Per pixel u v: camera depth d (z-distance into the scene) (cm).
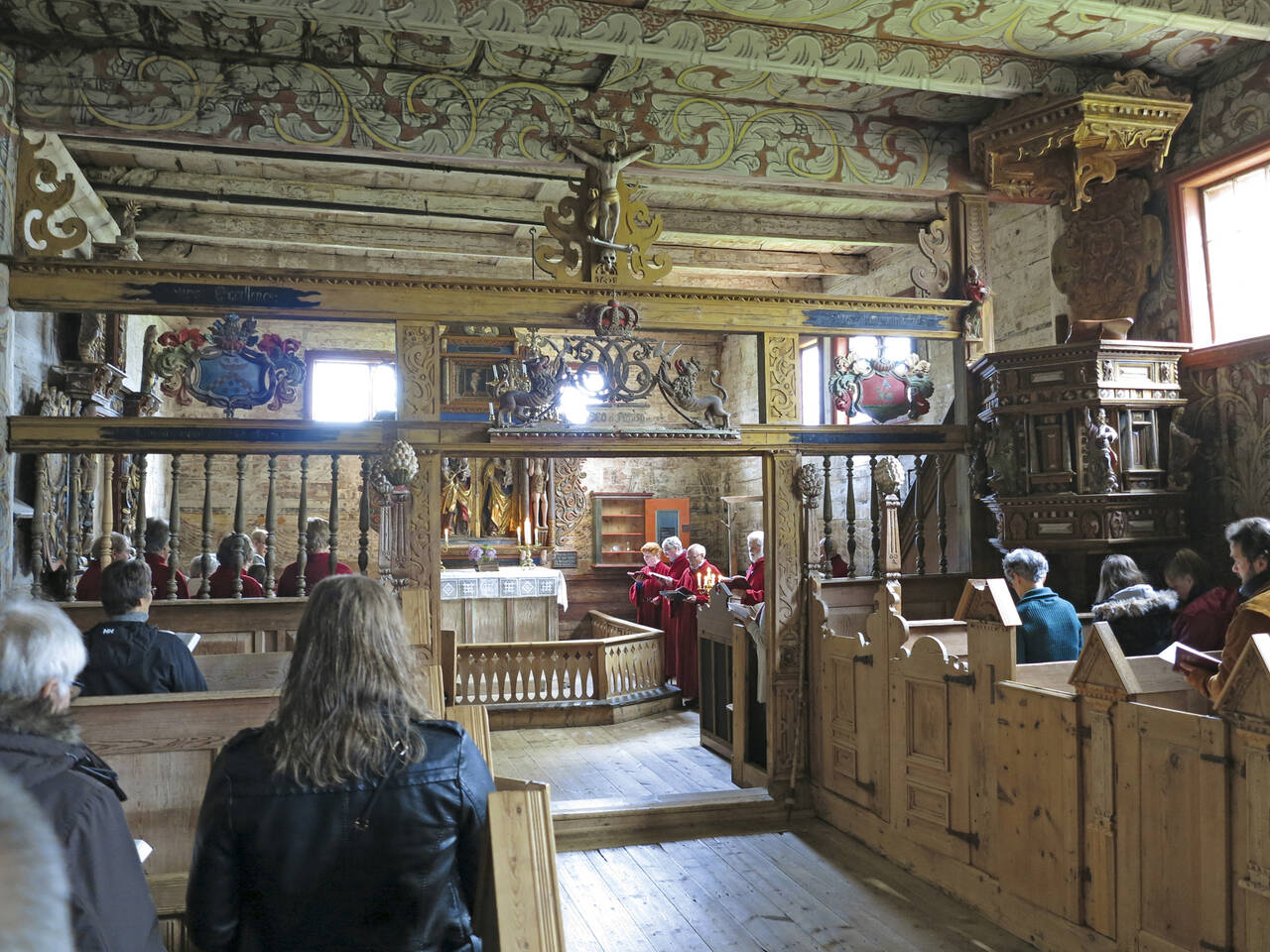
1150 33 546
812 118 634
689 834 562
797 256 1170
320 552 614
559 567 1422
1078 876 379
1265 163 584
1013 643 424
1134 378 590
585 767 721
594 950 405
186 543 1234
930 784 478
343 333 1320
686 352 1504
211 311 541
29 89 525
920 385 643
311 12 458
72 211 743
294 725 181
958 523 674
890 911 442
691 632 959
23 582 567
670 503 1467
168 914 339
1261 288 590
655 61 570
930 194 665
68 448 526
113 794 178
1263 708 302
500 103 586
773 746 595
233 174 827
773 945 407
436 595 560
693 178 627
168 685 360
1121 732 361
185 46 540
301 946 179
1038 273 872
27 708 178
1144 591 469
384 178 847
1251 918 308
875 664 527
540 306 577
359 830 178
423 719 191
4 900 47
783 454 612
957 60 558
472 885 192
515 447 572
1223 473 589
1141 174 662
